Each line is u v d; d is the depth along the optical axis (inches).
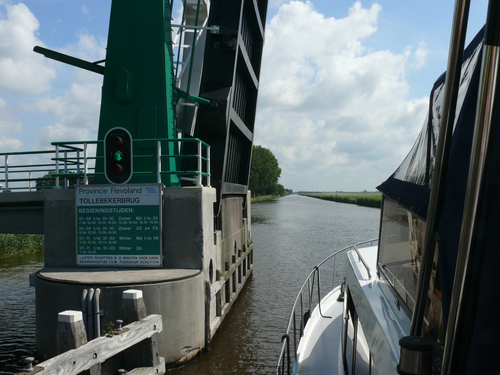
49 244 369.4
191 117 496.1
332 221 1739.7
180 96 476.1
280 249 925.2
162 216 351.9
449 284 80.0
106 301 295.1
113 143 339.3
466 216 61.2
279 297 531.8
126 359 252.4
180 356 311.0
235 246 603.2
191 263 347.9
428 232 73.4
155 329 255.6
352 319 190.7
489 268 64.9
